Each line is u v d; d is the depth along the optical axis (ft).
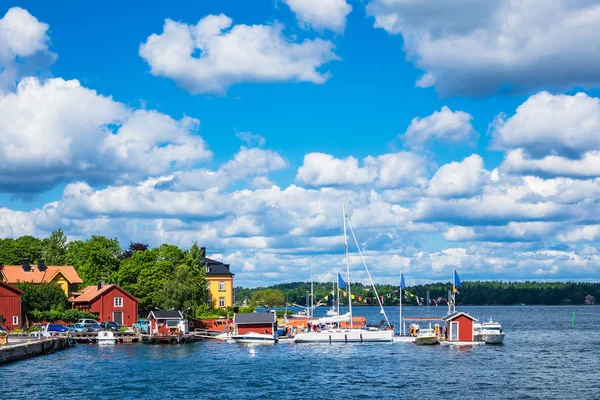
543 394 220.23
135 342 401.70
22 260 475.31
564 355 331.98
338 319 429.79
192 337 406.62
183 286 451.12
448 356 325.01
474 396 217.36
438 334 408.26
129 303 451.53
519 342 414.62
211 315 490.49
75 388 231.09
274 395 221.25
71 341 378.73
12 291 403.75
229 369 279.69
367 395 220.23
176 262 488.85
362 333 392.68
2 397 214.48
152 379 251.60
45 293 430.61
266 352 347.15
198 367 285.43
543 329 572.92
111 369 277.23
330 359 314.35
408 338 398.62
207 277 549.13
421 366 287.69
